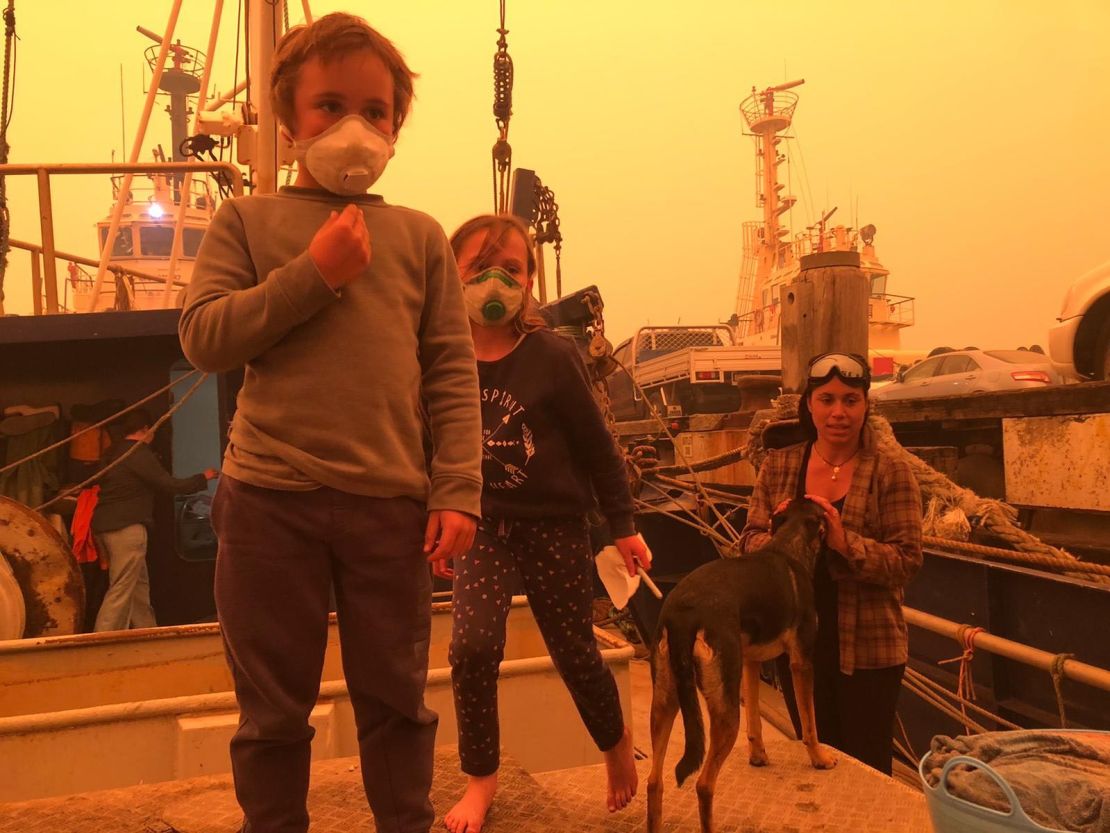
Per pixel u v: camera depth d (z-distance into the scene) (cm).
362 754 153
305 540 142
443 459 154
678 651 204
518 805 222
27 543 555
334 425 141
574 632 223
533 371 223
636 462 770
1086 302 652
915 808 220
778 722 530
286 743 144
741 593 220
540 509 220
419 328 160
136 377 648
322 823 208
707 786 202
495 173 780
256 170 693
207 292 141
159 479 622
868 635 286
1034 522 562
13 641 400
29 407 633
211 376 674
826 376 294
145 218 1770
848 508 288
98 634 409
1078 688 379
